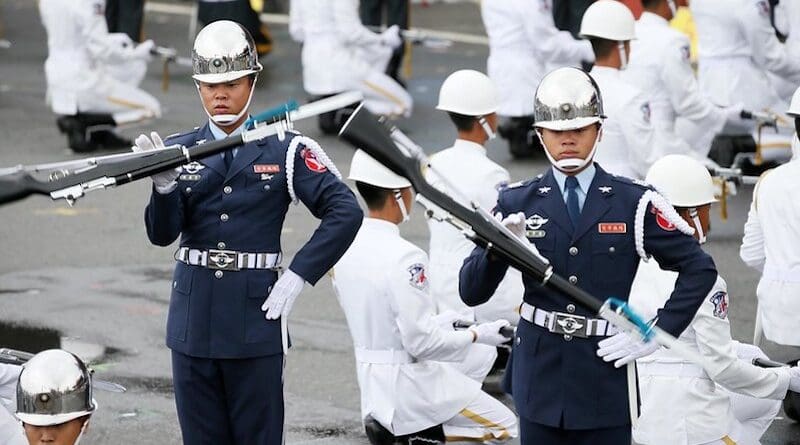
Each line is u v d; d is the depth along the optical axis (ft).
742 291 86.63
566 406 49.44
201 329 53.67
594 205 49.21
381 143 46.19
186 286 54.13
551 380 49.67
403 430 63.05
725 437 58.23
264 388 54.13
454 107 71.82
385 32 132.36
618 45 82.38
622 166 82.58
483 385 72.59
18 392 44.52
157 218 52.37
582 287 48.98
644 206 49.03
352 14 129.29
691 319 49.34
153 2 206.59
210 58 52.37
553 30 119.34
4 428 49.14
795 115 65.10
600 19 82.23
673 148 92.43
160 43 174.19
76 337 79.97
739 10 104.06
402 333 61.16
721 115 95.20
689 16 146.92
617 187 49.44
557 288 46.70
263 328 53.72
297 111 48.88
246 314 53.62
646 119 82.07
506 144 128.67
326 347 78.13
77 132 123.03
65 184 48.06
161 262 94.48
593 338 49.11
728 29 105.70
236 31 52.95
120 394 71.51
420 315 61.05
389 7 145.59
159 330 81.05
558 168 48.98
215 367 54.03
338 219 53.42
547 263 46.75
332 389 72.33
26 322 82.38
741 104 98.27
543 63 121.29
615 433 49.75
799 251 62.95
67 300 86.28
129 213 105.60
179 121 134.92
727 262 92.48
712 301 55.31
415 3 203.62
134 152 49.19
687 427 57.98
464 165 71.82
